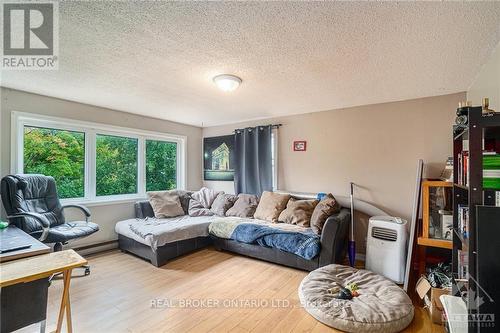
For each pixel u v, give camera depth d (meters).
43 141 3.06
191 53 1.89
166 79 2.42
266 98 3.06
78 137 3.37
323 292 2.06
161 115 4.05
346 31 1.57
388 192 3.13
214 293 2.27
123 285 2.41
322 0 1.28
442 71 2.19
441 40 1.67
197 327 1.78
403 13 1.38
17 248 1.47
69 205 2.93
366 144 3.29
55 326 1.76
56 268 1.27
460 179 1.70
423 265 2.41
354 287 2.12
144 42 1.73
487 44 1.72
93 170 3.48
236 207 3.93
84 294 2.23
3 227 2.10
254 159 4.27
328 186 3.59
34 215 2.34
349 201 3.22
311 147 3.75
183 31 1.59
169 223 3.34
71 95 2.96
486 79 1.97
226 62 2.04
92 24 1.51
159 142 4.43
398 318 1.72
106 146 3.66
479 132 1.28
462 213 1.63
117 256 3.25
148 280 2.53
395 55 1.89
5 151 2.70
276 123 4.10
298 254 2.69
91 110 3.39
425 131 2.92
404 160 3.04
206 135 5.04
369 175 3.27
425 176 2.89
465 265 1.58
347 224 3.05
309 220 3.18
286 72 2.24
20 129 2.85
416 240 2.44
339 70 2.19
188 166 4.83
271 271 2.77
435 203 2.36
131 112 3.84
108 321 1.84
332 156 3.56
